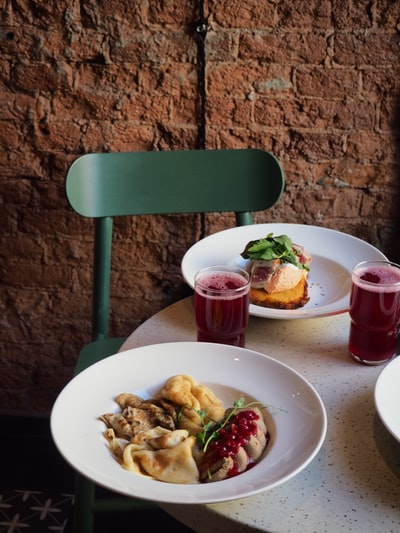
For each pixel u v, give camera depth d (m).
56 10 1.88
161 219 2.08
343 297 1.41
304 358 1.26
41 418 2.34
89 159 1.72
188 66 1.92
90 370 1.14
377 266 1.25
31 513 2.06
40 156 2.03
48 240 2.12
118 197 1.76
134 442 1.02
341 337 1.33
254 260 1.44
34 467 2.23
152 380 1.15
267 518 0.90
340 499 0.93
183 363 1.18
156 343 1.29
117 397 1.11
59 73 1.94
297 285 1.42
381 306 1.19
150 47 1.91
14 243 2.13
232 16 1.87
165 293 2.18
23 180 2.06
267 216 2.09
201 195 1.80
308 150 2.00
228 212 1.98
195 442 1.03
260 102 1.95
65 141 2.01
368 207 2.06
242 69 1.92
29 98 1.97
